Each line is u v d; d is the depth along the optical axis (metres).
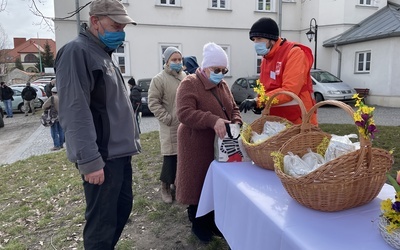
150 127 9.73
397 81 12.27
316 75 13.05
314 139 1.82
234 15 15.19
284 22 16.11
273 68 2.57
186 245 2.84
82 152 1.79
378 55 12.76
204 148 2.49
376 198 1.55
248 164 2.17
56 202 4.09
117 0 2.01
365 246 1.15
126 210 2.38
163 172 3.54
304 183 1.36
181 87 2.46
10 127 12.15
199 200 2.41
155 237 3.01
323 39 15.23
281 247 1.29
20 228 3.42
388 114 10.51
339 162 1.32
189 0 14.51
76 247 2.96
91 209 2.04
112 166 2.02
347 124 8.66
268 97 2.29
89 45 1.94
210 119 2.27
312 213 1.41
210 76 2.43
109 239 2.06
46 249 2.97
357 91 13.45
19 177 5.48
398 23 12.41
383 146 5.98
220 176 2.04
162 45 14.46
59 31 13.38
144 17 14.05
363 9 14.74
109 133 1.99
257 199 1.58
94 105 1.96
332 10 14.77
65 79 1.82
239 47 15.47
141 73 14.32
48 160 6.48
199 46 14.93
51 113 7.55
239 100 13.67
